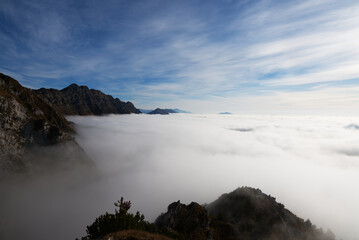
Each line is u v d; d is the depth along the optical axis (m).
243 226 55.78
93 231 22.53
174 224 51.91
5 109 79.06
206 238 46.69
